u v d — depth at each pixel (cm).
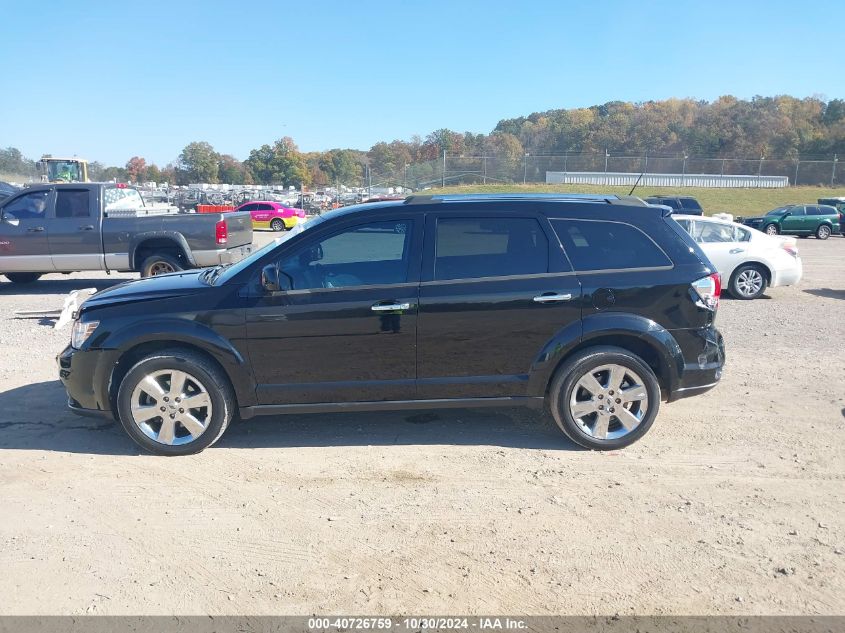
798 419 573
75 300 1017
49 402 620
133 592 334
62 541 382
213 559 363
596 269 502
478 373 501
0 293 1294
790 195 4847
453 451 507
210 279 520
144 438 493
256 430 551
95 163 5738
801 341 866
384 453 503
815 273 1708
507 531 390
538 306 492
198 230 1204
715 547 373
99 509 419
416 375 500
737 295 1241
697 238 1259
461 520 403
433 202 510
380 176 6031
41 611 319
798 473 468
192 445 495
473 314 491
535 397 506
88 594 333
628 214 514
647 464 484
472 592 332
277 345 489
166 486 450
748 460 490
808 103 8244
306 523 401
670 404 611
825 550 370
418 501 427
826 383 677
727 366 741
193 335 483
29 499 432
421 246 498
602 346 500
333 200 5038
